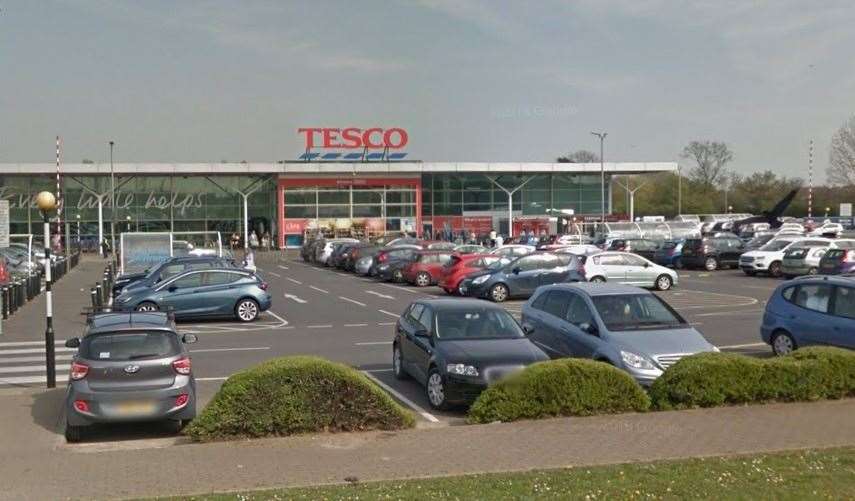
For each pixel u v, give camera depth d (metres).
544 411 10.82
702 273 43.47
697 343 12.77
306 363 10.34
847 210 70.25
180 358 10.94
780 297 16.20
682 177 106.75
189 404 10.88
